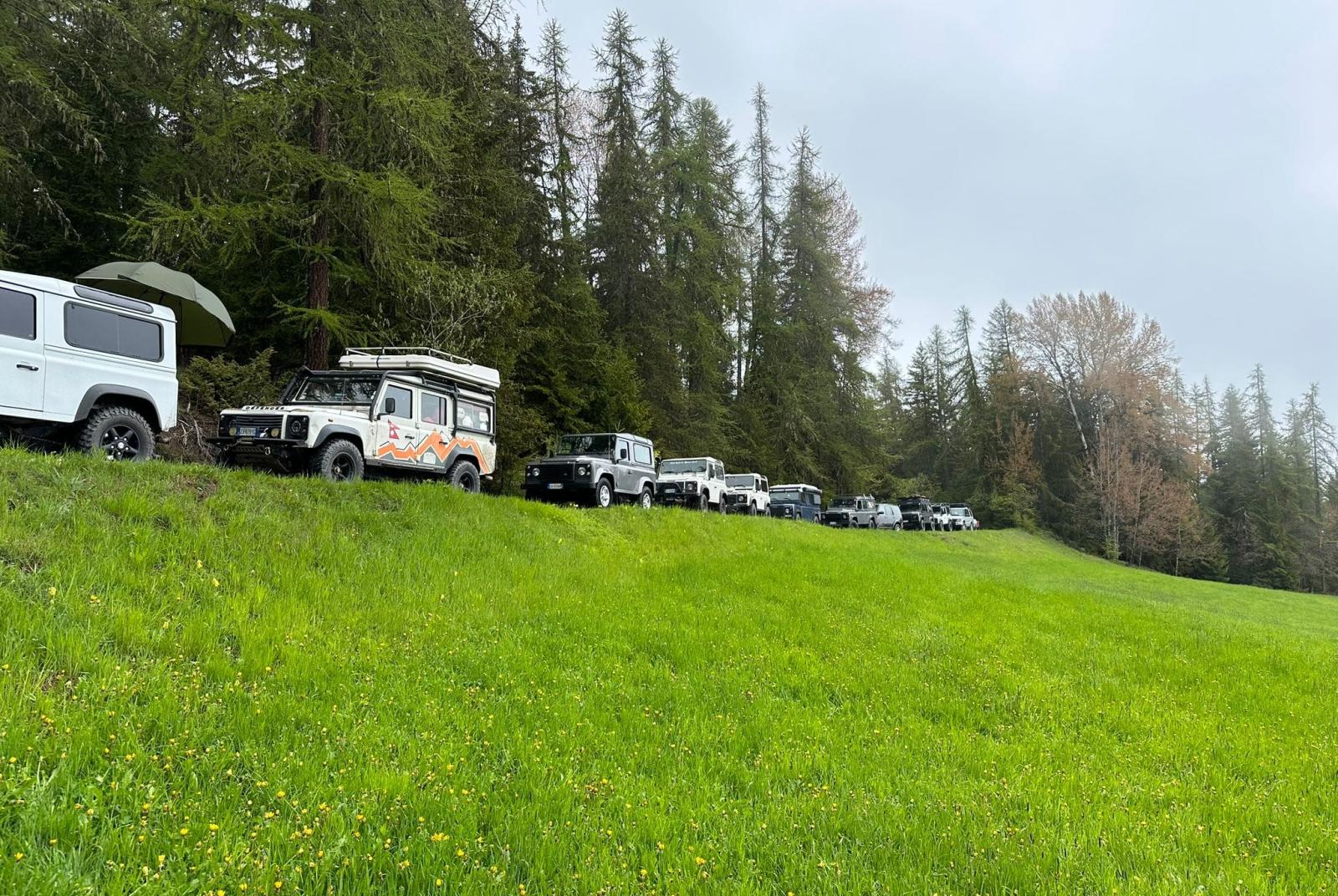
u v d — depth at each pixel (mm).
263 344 18016
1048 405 55000
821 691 6867
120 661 4590
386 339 16891
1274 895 3625
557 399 23719
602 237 29297
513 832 3371
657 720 5508
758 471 35156
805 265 38719
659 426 29234
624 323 29359
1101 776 5418
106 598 5324
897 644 9195
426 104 13766
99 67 16750
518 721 4969
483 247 19484
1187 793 5121
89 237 18609
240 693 4523
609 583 10352
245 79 13711
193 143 15172
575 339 25375
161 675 4523
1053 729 6578
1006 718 6832
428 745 4250
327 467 10422
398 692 5090
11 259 16891
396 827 3328
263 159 13000
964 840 3871
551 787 3924
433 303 16609
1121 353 50000
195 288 11742
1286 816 4773
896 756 5258
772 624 9367
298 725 4309
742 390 38406
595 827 3518
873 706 6645
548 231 25047
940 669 8258
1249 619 17438
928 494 60781
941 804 4352
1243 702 8305
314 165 13586
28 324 7672
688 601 10156
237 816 3182
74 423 8047
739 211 36656
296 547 7676
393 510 9867
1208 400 76250
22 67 12359
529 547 10758
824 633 9227
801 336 37812
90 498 6617
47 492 6383
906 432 67188
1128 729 6809
